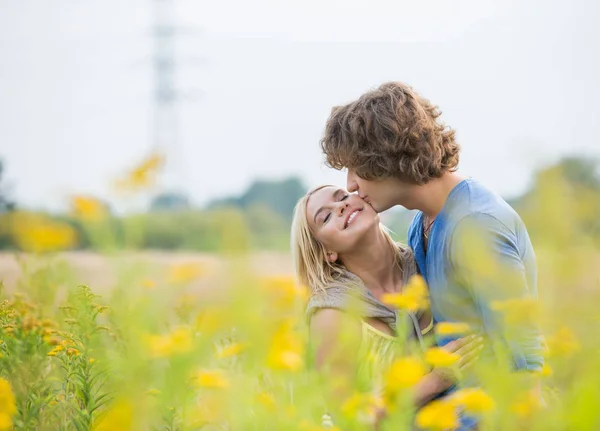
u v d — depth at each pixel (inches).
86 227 118.1
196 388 119.1
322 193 184.7
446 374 148.9
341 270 180.5
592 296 121.3
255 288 107.4
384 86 175.0
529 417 99.7
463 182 167.6
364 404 107.3
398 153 165.2
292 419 102.8
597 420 84.2
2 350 163.0
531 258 161.6
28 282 188.7
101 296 153.4
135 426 111.8
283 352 106.2
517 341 141.1
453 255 157.8
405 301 126.6
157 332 130.2
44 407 147.8
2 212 145.9
